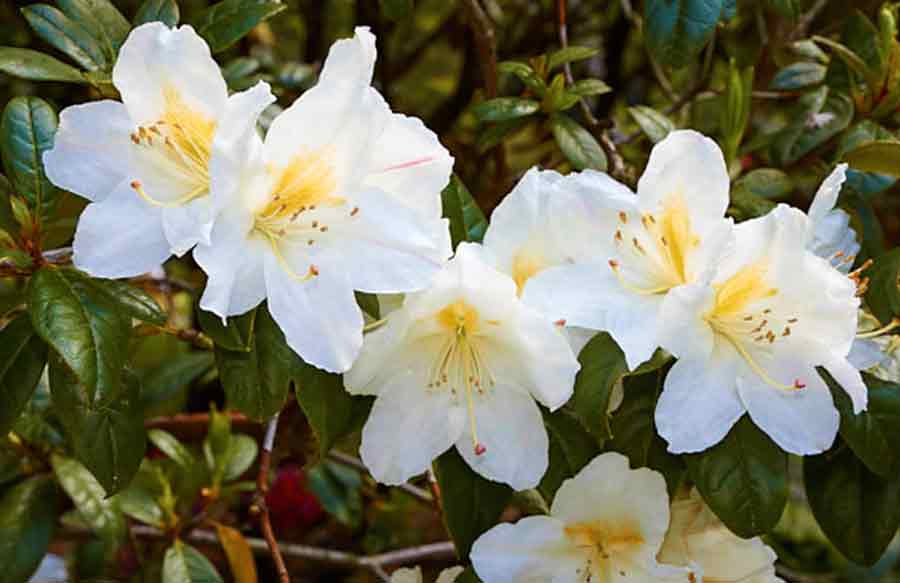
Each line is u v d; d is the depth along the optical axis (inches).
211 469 32.8
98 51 26.4
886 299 26.3
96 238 23.2
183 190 23.7
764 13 36.0
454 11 40.9
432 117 39.2
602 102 39.5
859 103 30.0
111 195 23.4
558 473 25.5
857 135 29.3
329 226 23.7
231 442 33.4
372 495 38.4
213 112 23.5
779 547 41.5
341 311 23.4
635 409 25.4
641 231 24.4
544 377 24.1
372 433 24.6
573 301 24.2
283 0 40.4
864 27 30.6
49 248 26.0
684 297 23.6
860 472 26.5
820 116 30.6
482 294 24.0
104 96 26.1
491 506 25.5
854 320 24.1
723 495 24.8
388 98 40.1
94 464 25.7
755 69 35.3
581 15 40.2
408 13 29.7
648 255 24.5
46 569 36.9
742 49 36.6
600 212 24.4
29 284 23.9
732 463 24.9
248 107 22.6
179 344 37.5
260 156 23.0
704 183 24.2
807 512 45.3
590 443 25.5
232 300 23.3
